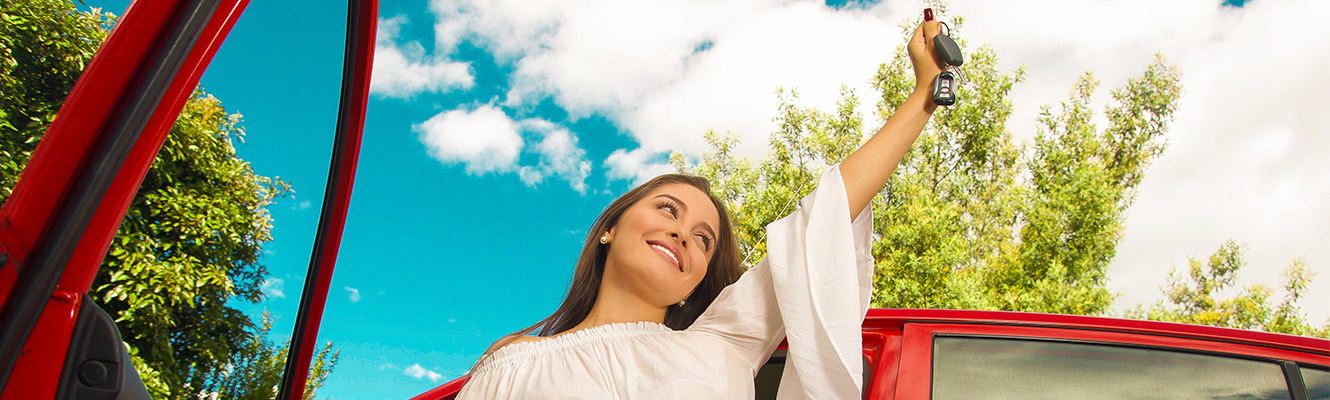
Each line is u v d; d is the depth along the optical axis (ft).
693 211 4.58
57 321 2.00
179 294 12.35
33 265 1.95
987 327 5.59
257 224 14.32
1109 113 42.29
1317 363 5.08
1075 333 5.48
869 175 4.09
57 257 1.97
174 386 12.34
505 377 4.02
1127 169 41.86
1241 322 42.14
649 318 4.51
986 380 5.35
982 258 35.73
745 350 4.31
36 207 1.96
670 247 4.41
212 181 13.62
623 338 4.10
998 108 38.11
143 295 11.99
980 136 37.32
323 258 3.56
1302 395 4.99
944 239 31.65
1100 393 5.20
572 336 4.16
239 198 14.11
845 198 4.01
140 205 12.50
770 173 36.70
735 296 4.33
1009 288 35.06
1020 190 37.35
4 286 1.91
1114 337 5.41
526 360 4.09
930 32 4.19
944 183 36.70
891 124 4.14
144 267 12.05
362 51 3.34
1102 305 35.29
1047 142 38.75
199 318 12.97
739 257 4.97
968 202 36.58
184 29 2.15
